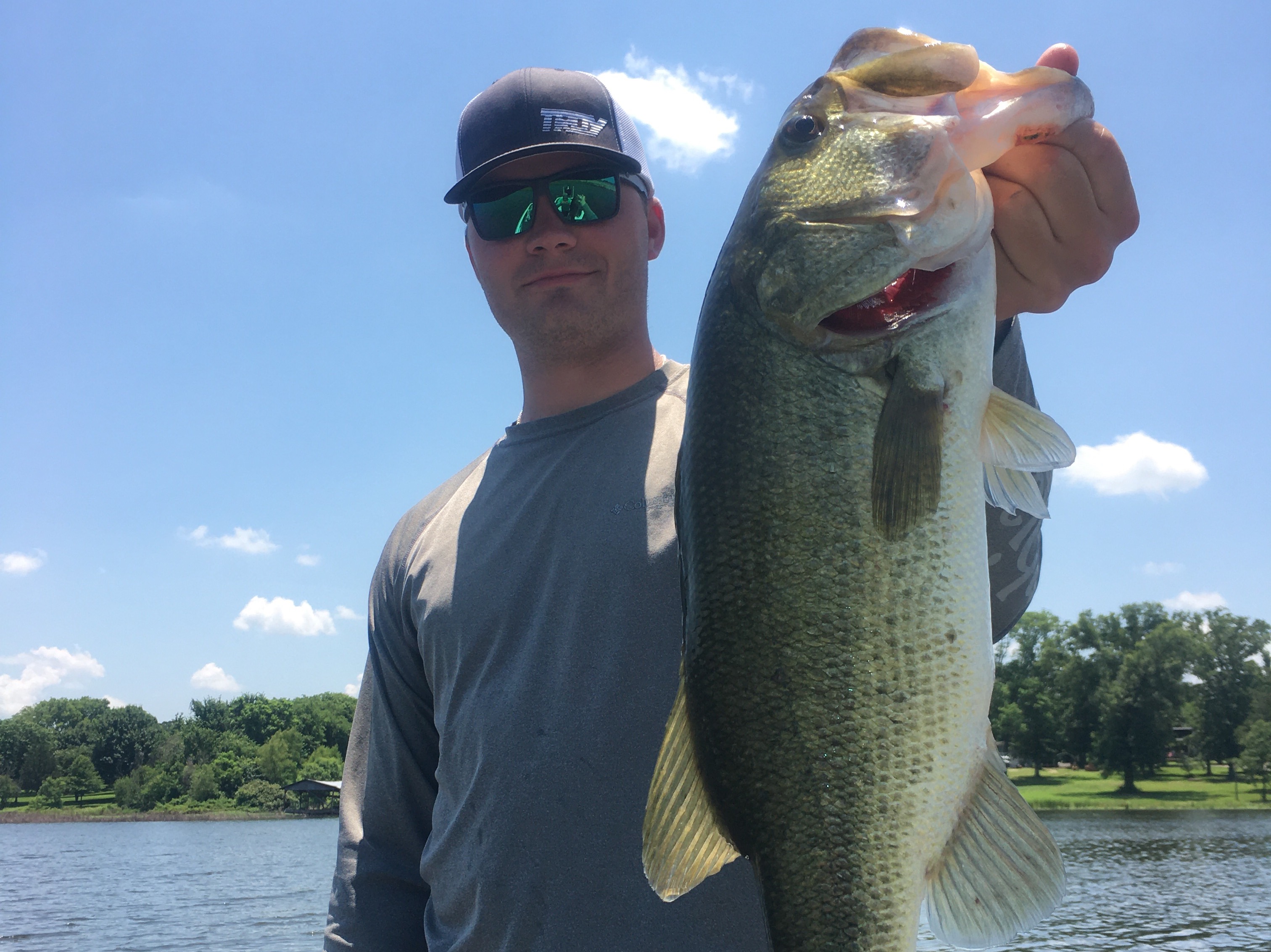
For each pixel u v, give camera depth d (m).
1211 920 6.05
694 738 0.67
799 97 0.73
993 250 0.67
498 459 0.93
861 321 0.66
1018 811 0.62
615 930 0.71
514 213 0.88
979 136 0.66
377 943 0.88
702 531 0.67
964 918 0.62
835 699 0.63
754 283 0.69
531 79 0.90
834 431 0.65
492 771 0.78
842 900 0.63
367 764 0.96
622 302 0.90
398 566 0.95
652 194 0.99
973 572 0.64
